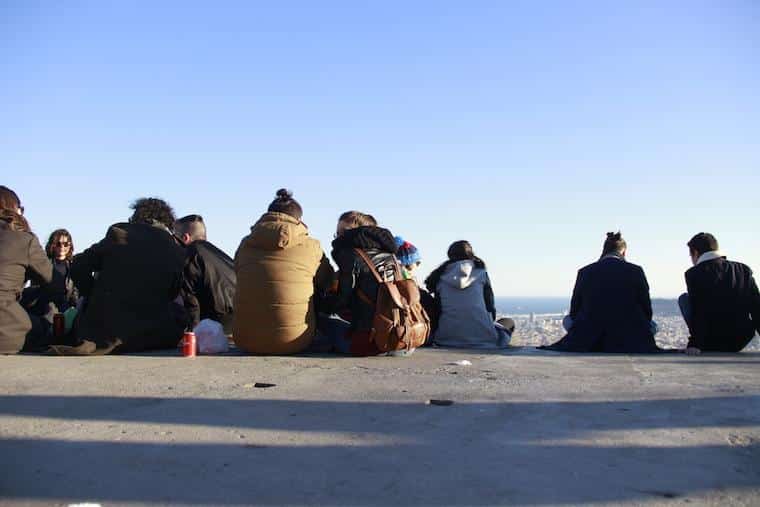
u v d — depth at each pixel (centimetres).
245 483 243
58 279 622
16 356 539
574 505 226
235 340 575
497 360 566
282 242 550
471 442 291
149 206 634
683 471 257
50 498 229
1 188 589
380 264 572
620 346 659
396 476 250
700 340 650
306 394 384
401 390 398
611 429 312
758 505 228
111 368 472
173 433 301
